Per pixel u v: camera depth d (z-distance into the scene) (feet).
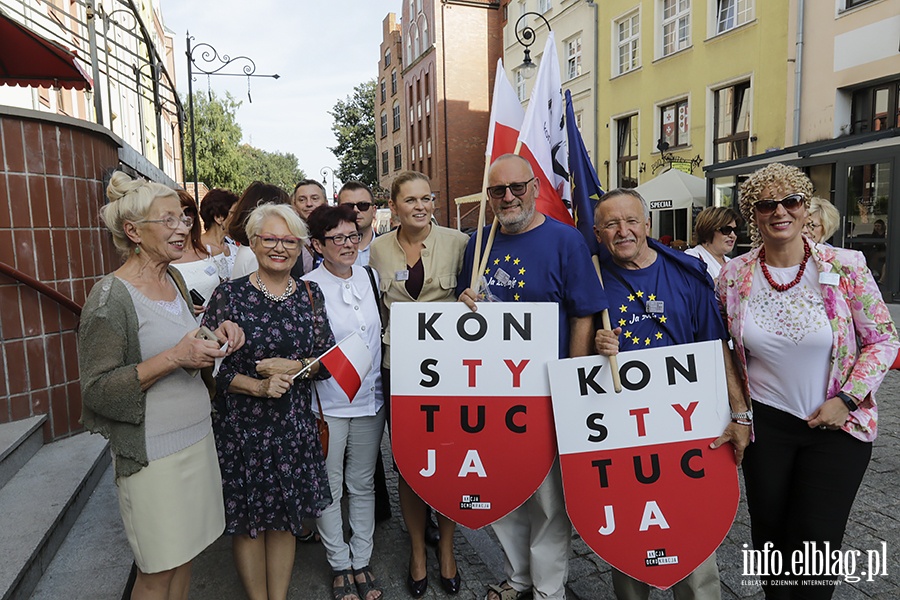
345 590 9.52
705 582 7.86
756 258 7.77
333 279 9.64
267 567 8.76
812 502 7.34
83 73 18.63
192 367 6.46
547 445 8.42
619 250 7.73
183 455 6.91
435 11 108.88
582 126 65.82
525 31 22.54
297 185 13.76
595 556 10.66
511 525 9.20
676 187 37.32
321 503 8.54
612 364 7.84
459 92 109.81
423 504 9.60
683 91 50.78
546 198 10.09
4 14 15.23
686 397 7.80
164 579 7.00
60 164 13.08
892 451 14.16
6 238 12.21
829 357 7.23
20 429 11.78
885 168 30.81
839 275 7.17
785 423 7.53
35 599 8.47
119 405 6.31
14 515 9.69
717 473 7.72
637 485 7.84
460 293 9.61
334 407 9.37
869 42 34.99
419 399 8.65
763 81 42.65
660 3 53.11
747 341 7.62
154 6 66.69
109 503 11.23
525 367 8.47
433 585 9.91
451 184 110.52
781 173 7.23
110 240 14.94
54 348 12.84
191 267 11.09
